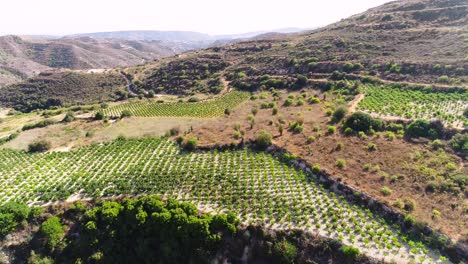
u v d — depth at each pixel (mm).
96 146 73938
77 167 64688
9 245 46156
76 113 116750
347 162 54188
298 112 80125
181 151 67500
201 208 48281
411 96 80188
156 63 198250
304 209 45875
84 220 48375
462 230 38812
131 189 54438
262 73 128375
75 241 46688
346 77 102500
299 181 52562
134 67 198000
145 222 46281
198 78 151625
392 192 46250
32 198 54031
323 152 58156
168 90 151125
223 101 108562
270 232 42500
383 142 58906
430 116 66812
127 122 91250
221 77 142250
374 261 37188
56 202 52531
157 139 74750
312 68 115938
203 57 171250
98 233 47094
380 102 78688
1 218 46594
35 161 69062
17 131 93625
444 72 86812
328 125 68750
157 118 93500
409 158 53000
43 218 48906
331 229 42250
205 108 102500
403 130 62281
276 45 159125
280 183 52781
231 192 51344
